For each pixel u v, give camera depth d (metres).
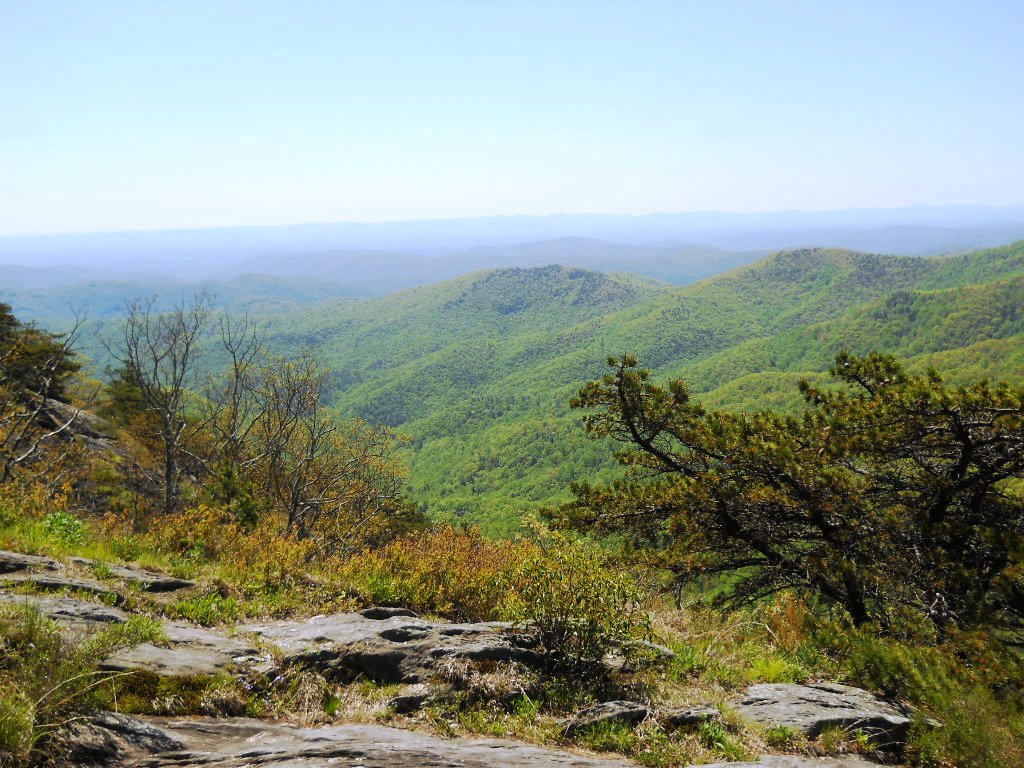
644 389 12.14
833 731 5.05
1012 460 9.99
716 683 5.95
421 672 5.05
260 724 3.93
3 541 6.73
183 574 7.05
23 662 3.28
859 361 11.57
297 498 22.86
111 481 23.62
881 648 6.80
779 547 11.77
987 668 6.73
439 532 10.66
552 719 4.75
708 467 12.08
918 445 10.54
